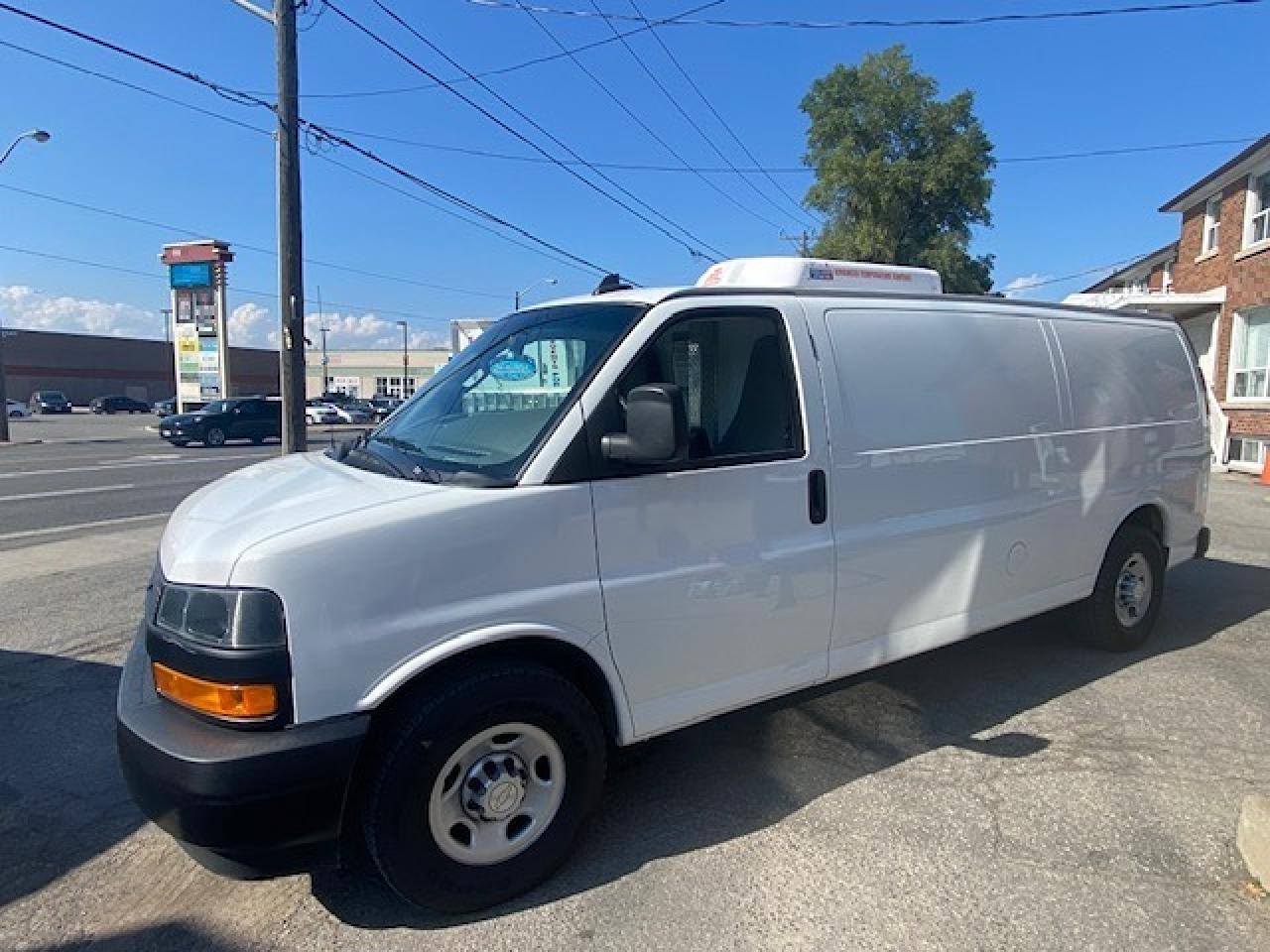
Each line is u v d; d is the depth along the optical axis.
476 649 2.80
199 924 2.76
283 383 12.53
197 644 2.49
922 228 36.53
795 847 3.16
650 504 3.05
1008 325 4.44
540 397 3.13
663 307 3.20
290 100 12.03
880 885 2.92
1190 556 5.77
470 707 2.69
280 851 2.48
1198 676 4.89
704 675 3.24
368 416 54.75
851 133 36.41
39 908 2.85
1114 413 5.01
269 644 2.44
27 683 4.84
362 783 2.66
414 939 2.68
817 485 3.48
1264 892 2.87
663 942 2.65
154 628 2.66
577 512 2.89
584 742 2.94
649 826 3.31
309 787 2.44
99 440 30.03
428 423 3.44
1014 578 4.39
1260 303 15.86
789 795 3.54
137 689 2.79
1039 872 3.00
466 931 2.71
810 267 4.23
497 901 2.82
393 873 2.63
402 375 101.19
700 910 2.80
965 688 4.71
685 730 4.17
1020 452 4.36
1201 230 18.89
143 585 7.01
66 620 6.02
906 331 3.93
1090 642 5.22
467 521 2.70
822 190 37.09
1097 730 4.17
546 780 2.92
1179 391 5.59
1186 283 19.55
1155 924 2.71
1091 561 4.94
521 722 2.81
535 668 2.82
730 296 3.40
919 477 3.86
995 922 2.72
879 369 3.77
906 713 4.38
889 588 3.77
